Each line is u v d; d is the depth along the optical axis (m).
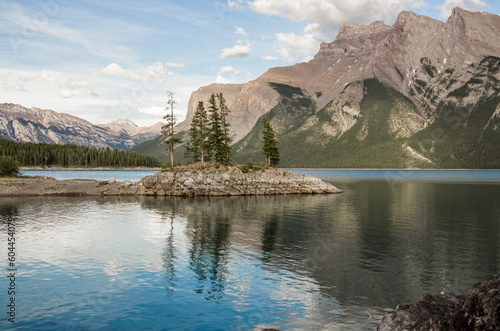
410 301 19.66
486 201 72.25
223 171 92.25
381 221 46.53
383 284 22.34
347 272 24.69
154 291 20.97
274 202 70.56
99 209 56.88
